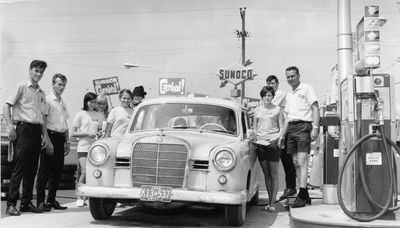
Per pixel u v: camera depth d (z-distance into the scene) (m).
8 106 6.92
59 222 6.53
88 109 8.17
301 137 7.50
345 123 6.26
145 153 6.04
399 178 8.98
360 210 5.63
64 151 7.85
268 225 6.57
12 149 7.09
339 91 6.83
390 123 5.71
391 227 5.23
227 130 7.07
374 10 5.66
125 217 7.04
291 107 7.64
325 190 8.17
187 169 5.95
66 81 7.75
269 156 7.79
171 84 14.22
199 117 7.19
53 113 7.59
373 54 5.62
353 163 5.76
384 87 5.80
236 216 6.21
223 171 5.93
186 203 6.04
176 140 6.02
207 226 6.43
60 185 11.43
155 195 5.86
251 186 7.16
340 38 8.41
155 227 6.28
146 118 7.30
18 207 8.00
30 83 7.09
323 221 5.56
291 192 8.38
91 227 6.17
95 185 6.12
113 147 6.23
